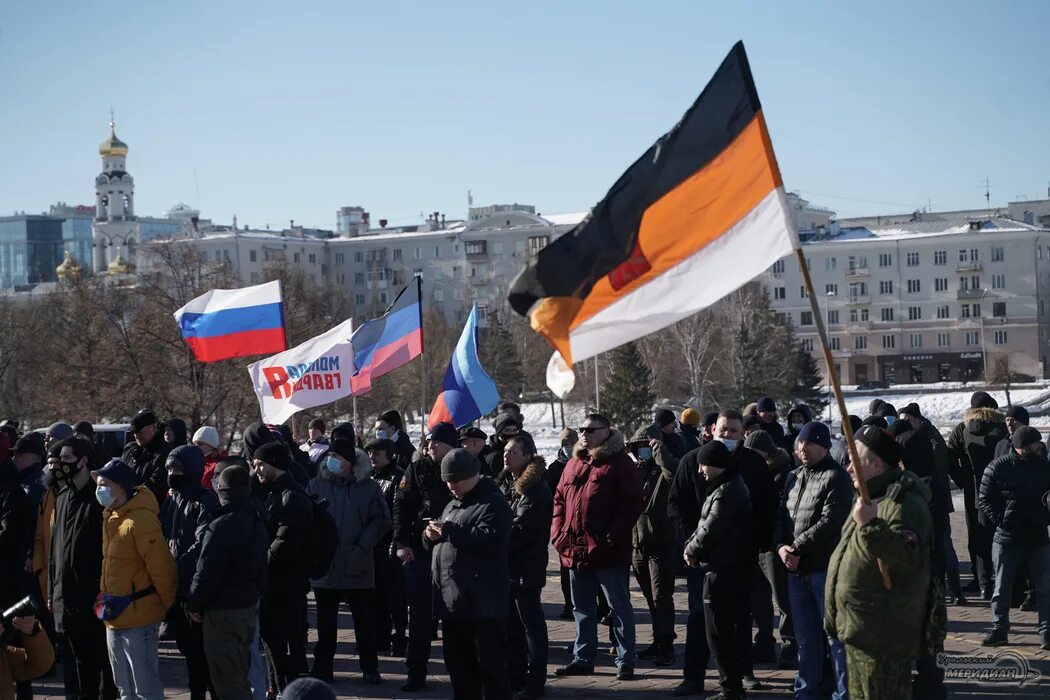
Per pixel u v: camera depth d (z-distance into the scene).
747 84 7.00
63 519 9.30
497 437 12.71
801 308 110.38
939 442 13.16
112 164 143.50
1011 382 93.25
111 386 45.50
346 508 10.64
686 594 14.77
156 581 8.44
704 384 74.62
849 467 10.52
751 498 9.44
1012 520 10.79
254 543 8.44
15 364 61.41
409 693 10.16
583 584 10.45
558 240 6.99
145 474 11.89
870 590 6.85
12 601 10.16
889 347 108.56
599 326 6.96
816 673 9.00
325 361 15.04
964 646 11.00
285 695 4.01
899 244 108.19
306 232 128.38
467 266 116.31
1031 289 105.19
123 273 101.75
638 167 7.05
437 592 8.41
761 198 6.94
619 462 10.35
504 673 8.33
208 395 44.09
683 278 6.97
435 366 71.12
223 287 49.69
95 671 9.35
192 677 9.47
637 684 10.12
